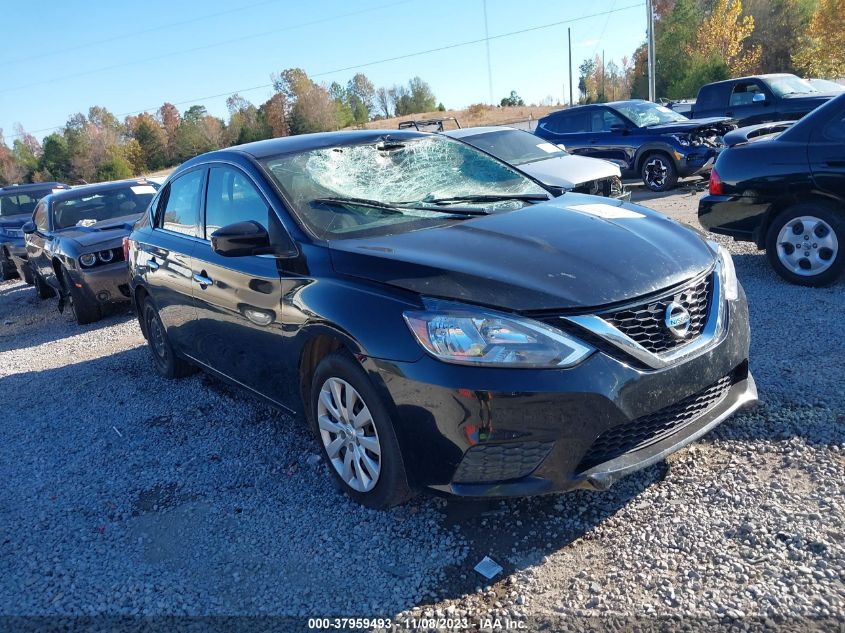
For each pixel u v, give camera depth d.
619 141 13.18
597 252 3.05
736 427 3.56
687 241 3.35
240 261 3.85
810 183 5.62
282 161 4.00
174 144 98.88
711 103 16.41
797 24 52.34
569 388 2.66
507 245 3.14
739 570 2.58
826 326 4.80
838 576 2.48
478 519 3.12
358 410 3.19
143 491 3.81
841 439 3.29
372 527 3.17
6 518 3.72
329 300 3.15
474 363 2.69
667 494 3.11
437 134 4.72
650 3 34.44
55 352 7.40
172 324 5.04
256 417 4.63
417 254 3.09
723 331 3.12
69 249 8.26
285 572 2.94
